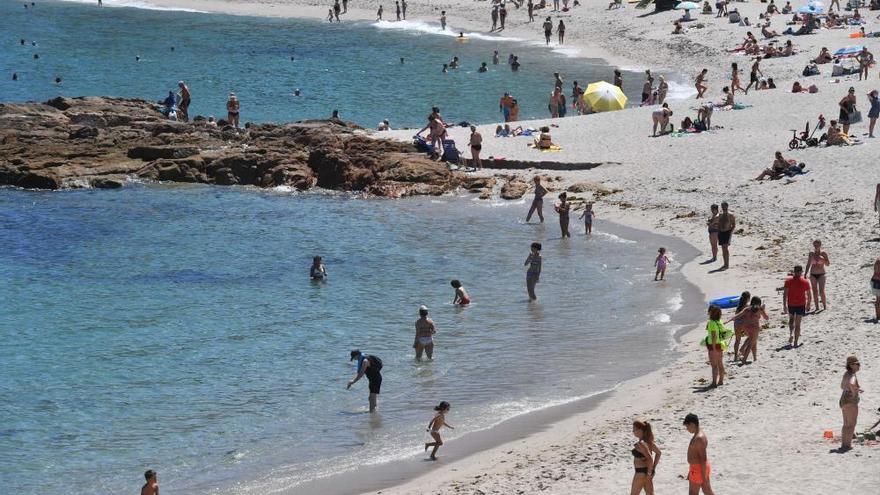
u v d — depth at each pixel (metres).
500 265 58.88
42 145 82.69
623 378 42.19
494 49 140.88
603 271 56.72
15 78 124.81
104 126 89.50
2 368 44.38
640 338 46.72
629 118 85.81
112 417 39.59
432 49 142.00
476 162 77.69
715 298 50.78
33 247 62.59
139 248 62.59
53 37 153.62
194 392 41.94
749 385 38.84
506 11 158.00
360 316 50.97
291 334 48.53
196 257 60.94
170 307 52.38
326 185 77.25
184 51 143.62
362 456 36.12
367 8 173.88
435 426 35.78
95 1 188.50
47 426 38.75
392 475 34.50
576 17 154.88
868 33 120.50
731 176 69.81
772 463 31.53
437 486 33.06
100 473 35.12
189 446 37.19
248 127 88.56
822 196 63.72
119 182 77.19
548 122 86.56
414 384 42.62
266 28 161.25
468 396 41.22
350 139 81.12
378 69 129.62
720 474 31.08
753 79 95.75
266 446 37.12
